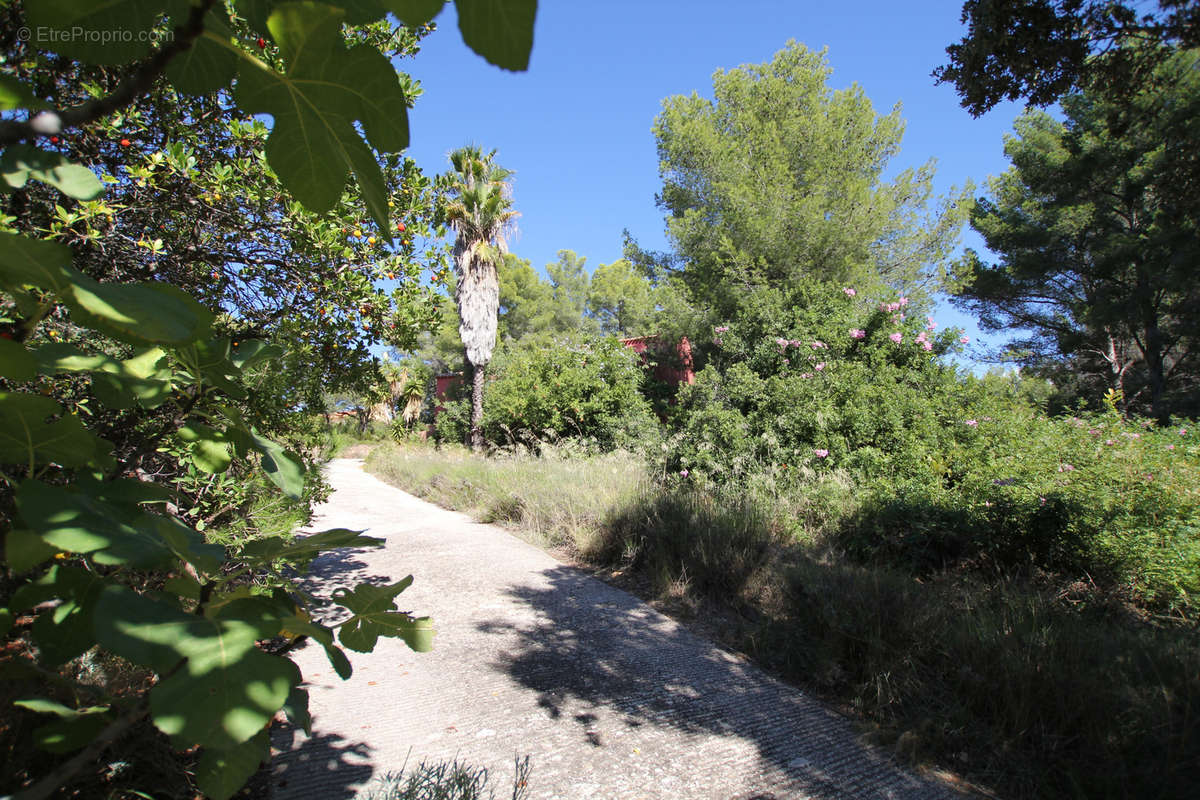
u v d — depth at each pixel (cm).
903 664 350
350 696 348
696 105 1625
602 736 312
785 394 889
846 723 329
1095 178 1549
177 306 60
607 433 1305
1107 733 277
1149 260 1425
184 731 54
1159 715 268
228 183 290
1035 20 363
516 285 3850
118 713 79
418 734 308
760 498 697
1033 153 1752
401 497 1088
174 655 58
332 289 333
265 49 175
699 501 677
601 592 541
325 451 408
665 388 1531
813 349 998
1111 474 589
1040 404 978
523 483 874
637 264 1823
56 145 240
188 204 298
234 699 57
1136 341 1816
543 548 697
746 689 366
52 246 53
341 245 326
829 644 381
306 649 409
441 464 1227
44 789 65
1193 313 1534
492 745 300
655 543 594
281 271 344
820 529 628
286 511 328
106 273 282
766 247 1382
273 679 60
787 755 298
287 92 55
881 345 994
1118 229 1661
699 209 1576
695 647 428
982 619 373
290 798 250
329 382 365
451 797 241
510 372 1567
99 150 267
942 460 736
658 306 1571
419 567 611
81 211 244
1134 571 460
